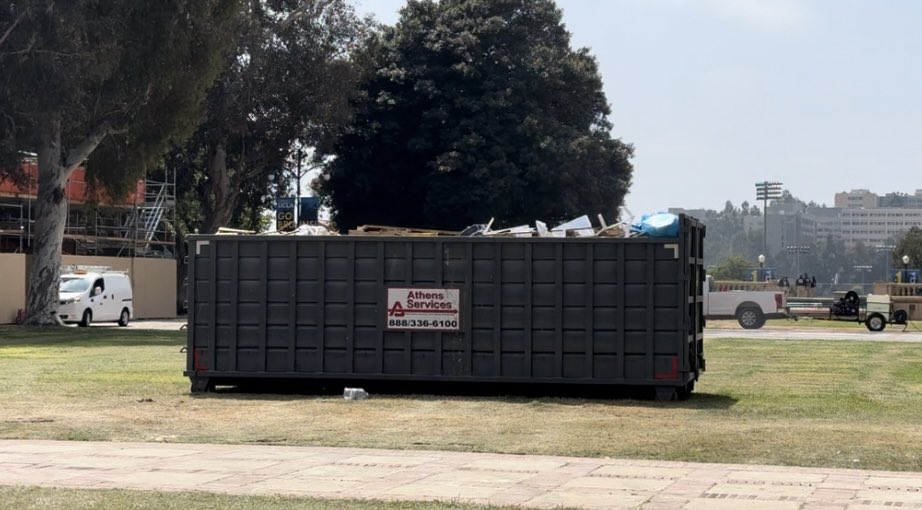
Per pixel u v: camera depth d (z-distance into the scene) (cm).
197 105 4175
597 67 6850
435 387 1820
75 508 876
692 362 1761
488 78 6438
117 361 2439
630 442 1285
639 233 1717
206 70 4100
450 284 1747
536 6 6581
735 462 1153
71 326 4234
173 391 1820
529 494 967
